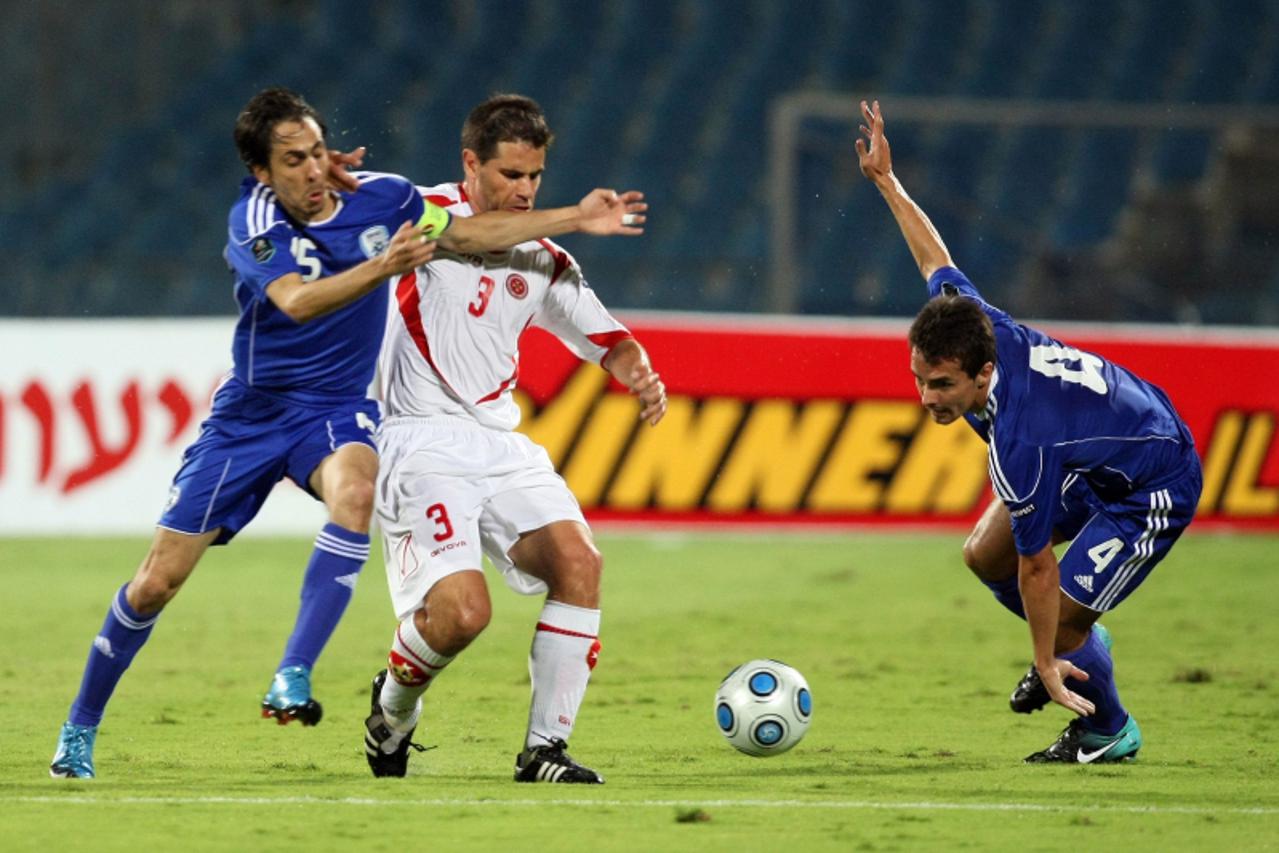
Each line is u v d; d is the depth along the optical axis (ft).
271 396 62.03
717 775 64.59
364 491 59.62
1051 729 78.59
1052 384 61.87
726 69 277.23
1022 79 273.95
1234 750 71.92
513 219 61.57
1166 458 64.75
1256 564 152.46
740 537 175.32
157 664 100.99
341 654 105.81
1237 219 242.78
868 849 49.55
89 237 255.09
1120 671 98.78
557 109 271.28
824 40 280.31
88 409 163.94
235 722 79.82
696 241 244.63
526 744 62.34
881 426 165.37
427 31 286.25
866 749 72.28
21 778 62.69
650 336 161.68
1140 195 245.86
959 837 51.49
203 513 61.77
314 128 58.23
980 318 59.21
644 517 161.68
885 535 172.86
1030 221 246.27
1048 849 49.80
